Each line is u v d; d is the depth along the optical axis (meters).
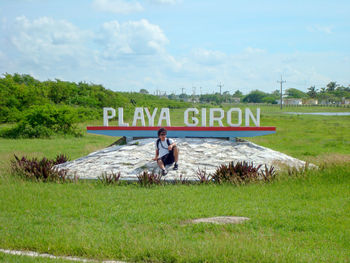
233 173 10.76
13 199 8.77
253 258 5.05
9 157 16.20
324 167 11.52
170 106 88.12
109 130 15.34
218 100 186.75
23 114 28.28
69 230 6.43
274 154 14.05
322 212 7.41
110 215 7.43
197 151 13.84
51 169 11.95
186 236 6.02
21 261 5.14
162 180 10.94
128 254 5.41
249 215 7.24
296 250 5.41
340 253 5.32
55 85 45.56
